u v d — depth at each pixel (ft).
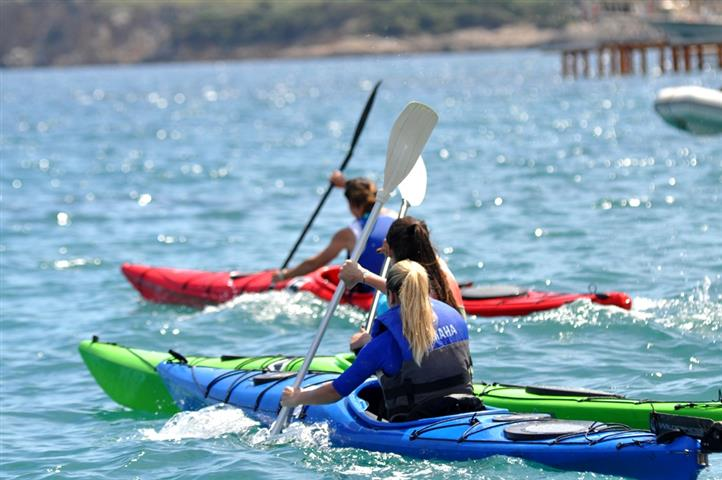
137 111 650.02
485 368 100.37
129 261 166.20
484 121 425.28
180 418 86.79
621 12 648.79
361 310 123.44
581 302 116.06
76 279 154.40
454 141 342.85
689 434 65.10
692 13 631.56
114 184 268.00
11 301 141.08
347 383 72.84
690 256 142.82
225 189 248.93
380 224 112.78
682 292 123.95
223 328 121.39
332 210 207.62
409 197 94.48
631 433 68.95
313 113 556.51
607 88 601.62
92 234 192.85
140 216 212.02
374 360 72.69
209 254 169.17
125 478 74.90
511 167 259.60
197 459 77.56
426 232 75.92
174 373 93.40
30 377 106.83
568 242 158.71
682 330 108.17
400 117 87.76
